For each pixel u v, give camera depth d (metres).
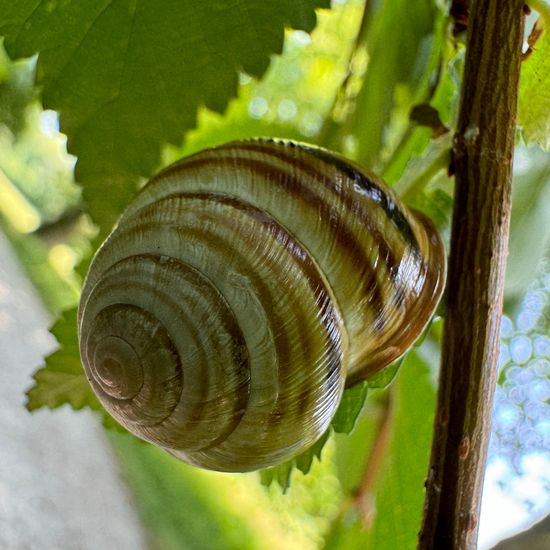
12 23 0.05
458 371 0.05
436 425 0.05
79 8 0.05
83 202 0.06
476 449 0.05
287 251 0.05
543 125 0.06
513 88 0.05
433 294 0.06
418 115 0.06
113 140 0.06
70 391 0.06
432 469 0.05
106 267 0.05
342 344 0.05
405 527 0.07
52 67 0.06
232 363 0.05
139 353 0.05
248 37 0.06
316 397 0.05
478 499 0.05
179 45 0.06
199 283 0.05
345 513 0.08
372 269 0.05
